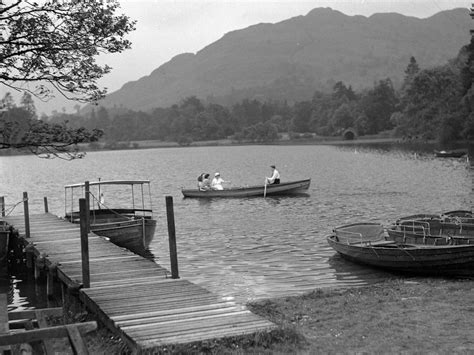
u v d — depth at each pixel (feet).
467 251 56.85
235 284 59.82
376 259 63.41
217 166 293.23
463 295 47.39
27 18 35.17
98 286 46.93
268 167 270.46
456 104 388.98
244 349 31.71
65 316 47.06
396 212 112.37
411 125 444.55
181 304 40.01
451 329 37.17
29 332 26.45
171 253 49.47
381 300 46.55
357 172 216.74
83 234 46.93
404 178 183.32
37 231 82.69
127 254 63.00
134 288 45.60
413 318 40.34
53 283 60.03
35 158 559.79
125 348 33.68
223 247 81.92
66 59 37.09
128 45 38.19
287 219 108.27
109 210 96.17
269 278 62.08
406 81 533.96
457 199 128.16
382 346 33.50
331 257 71.72
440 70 428.15
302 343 33.68
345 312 43.01
